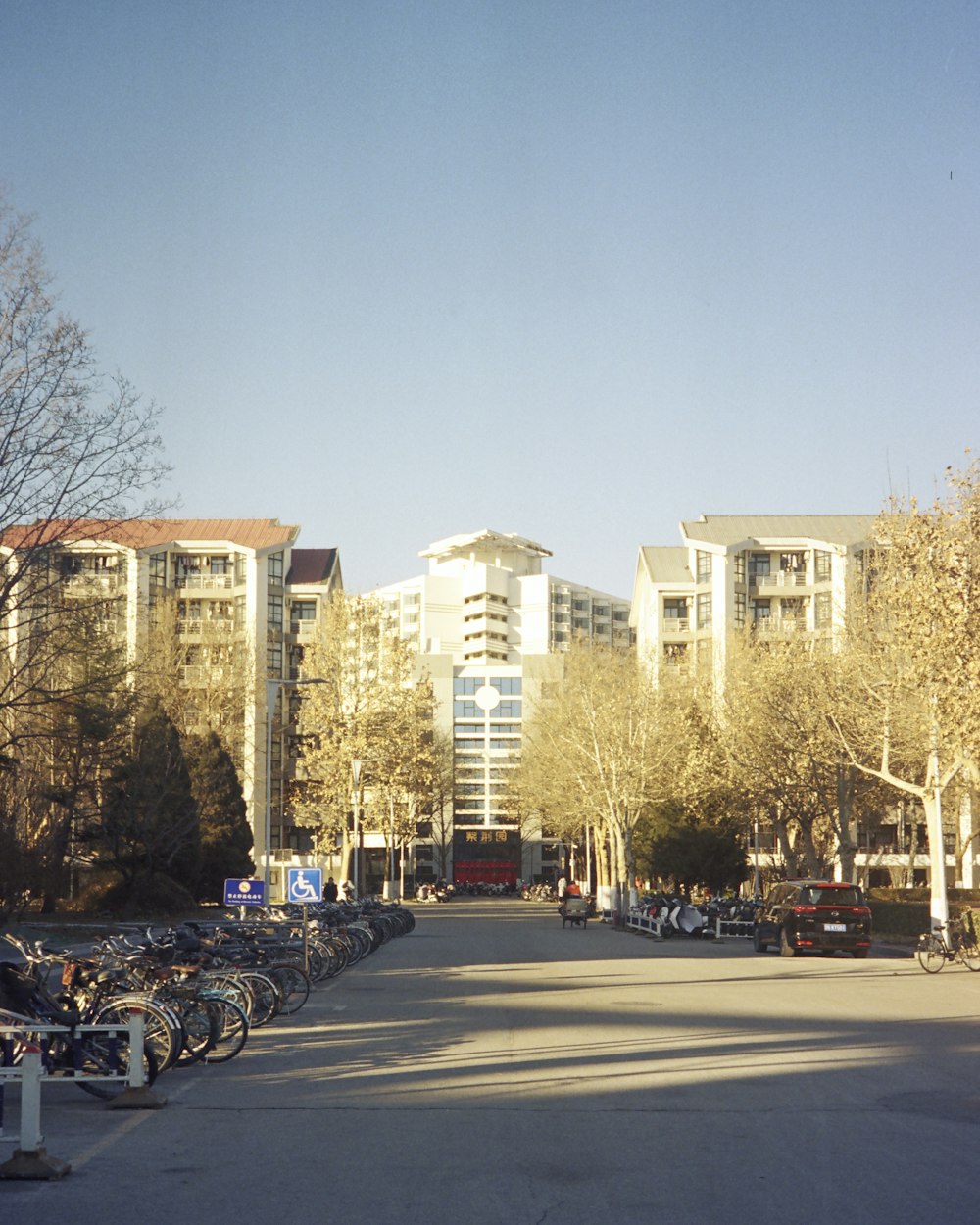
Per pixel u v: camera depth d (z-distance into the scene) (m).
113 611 33.69
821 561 92.62
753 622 92.06
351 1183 8.62
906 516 34.62
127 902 48.72
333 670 70.88
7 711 32.50
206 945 19.06
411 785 73.06
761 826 69.56
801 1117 10.95
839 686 42.66
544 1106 11.47
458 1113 11.16
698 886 63.62
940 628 30.91
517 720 143.88
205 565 91.31
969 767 32.69
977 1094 12.14
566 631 174.25
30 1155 8.86
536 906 96.38
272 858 88.38
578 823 76.69
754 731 50.03
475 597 171.88
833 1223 7.60
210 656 70.81
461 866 141.25
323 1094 12.24
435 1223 7.58
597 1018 18.39
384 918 40.22
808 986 24.20
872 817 62.88
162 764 50.50
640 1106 11.45
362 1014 18.97
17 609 26.00
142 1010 11.94
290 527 93.69
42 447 24.67
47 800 41.56
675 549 100.75
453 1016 18.66
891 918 43.47
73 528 25.75
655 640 95.25
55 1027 11.20
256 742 84.69
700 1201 8.10
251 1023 17.20
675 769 59.16
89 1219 7.71
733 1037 16.28
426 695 73.75
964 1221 7.65
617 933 48.59
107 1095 12.23
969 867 86.31
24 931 36.22
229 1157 9.44
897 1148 9.73
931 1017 18.80
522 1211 7.85
